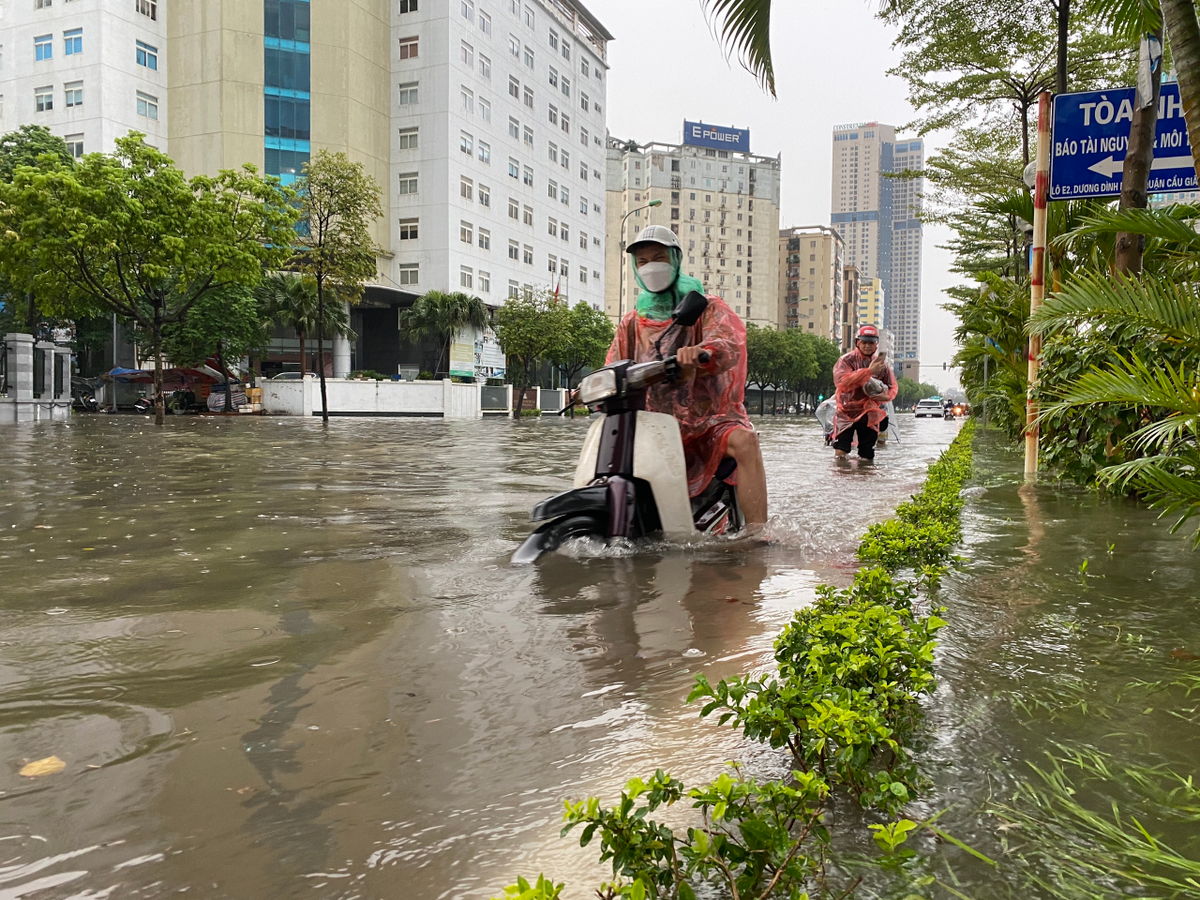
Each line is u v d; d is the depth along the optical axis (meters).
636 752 1.82
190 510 6.09
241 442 15.75
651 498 4.65
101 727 1.95
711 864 1.24
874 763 1.73
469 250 52.62
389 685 2.26
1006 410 13.91
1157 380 3.64
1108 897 1.28
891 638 2.04
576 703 2.12
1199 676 2.28
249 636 2.74
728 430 4.89
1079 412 6.65
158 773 1.71
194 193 26.20
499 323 48.19
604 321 58.03
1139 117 7.37
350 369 49.69
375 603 3.23
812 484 8.41
